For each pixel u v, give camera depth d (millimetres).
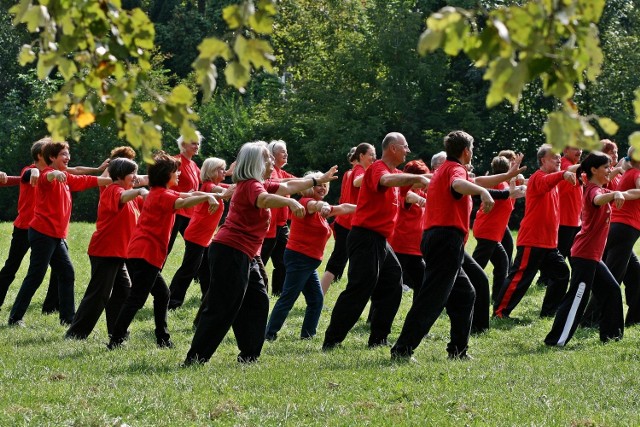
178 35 58688
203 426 7172
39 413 7426
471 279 12680
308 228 12141
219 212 14383
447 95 50312
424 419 7434
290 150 51312
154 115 4703
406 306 15664
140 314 14398
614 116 45094
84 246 23562
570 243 15852
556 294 14250
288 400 8039
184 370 9359
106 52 4824
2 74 57625
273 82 52781
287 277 12219
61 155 12562
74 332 11773
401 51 49375
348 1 53250
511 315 14578
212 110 51375
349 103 50344
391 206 10812
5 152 52781
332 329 11234
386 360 10219
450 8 3988
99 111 4816
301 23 53656
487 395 8367
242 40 4320
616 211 12922
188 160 16359
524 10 3967
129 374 9164
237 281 9555
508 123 48656
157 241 10953
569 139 3992
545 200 13773
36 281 12867
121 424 7070
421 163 12430
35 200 12938
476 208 40844
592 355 10898
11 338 11633
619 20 49688
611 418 7562
